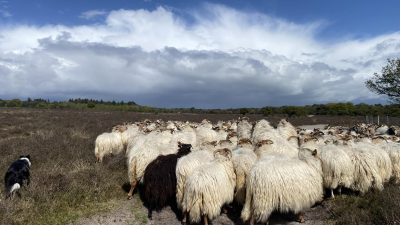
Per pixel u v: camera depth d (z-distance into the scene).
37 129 8.04
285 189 2.26
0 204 2.52
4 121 10.24
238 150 2.79
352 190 3.05
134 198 3.00
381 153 2.95
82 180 3.18
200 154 2.69
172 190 2.65
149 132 4.10
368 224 2.27
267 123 4.32
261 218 2.29
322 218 2.55
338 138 3.76
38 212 2.57
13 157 4.27
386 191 2.72
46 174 3.22
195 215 2.34
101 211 2.71
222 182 2.40
